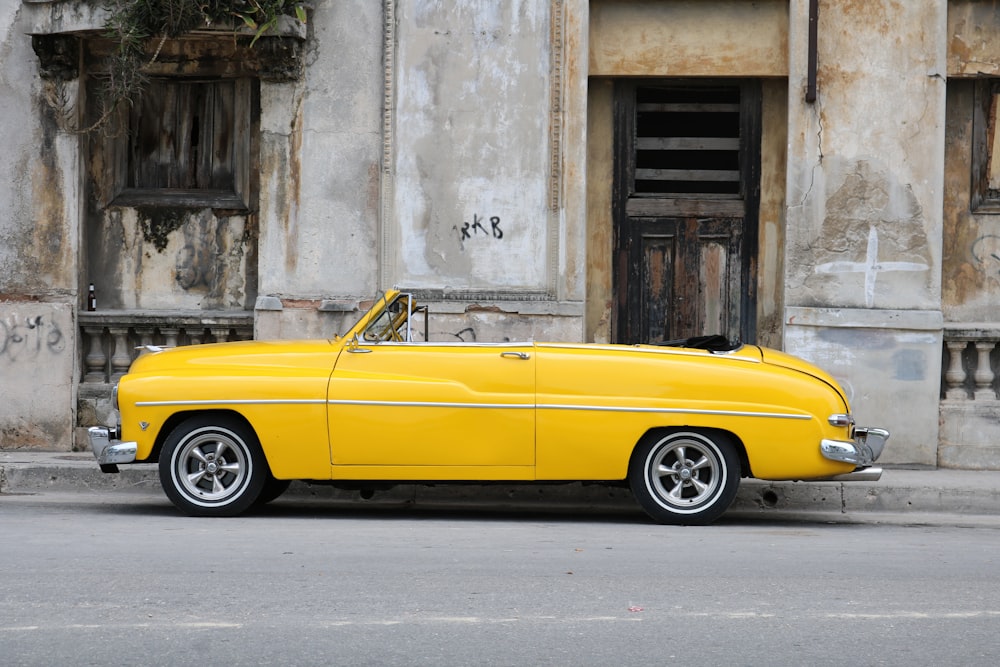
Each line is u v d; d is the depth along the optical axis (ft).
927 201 45.62
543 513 37.60
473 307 46.52
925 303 45.62
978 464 45.60
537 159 46.55
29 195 46.78
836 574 26.63
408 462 33.78
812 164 45.91
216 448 34.58
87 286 48.08
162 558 27.12
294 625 21.40
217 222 48.67
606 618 22.18
